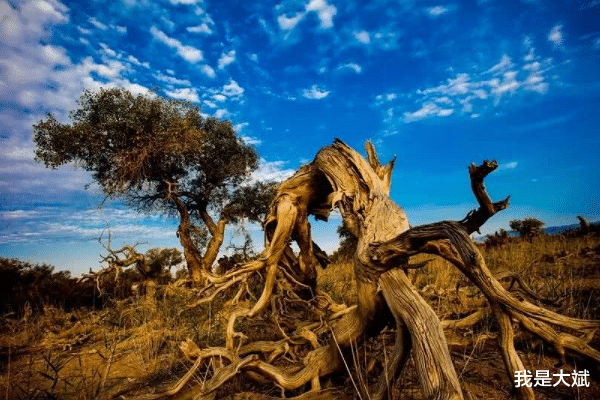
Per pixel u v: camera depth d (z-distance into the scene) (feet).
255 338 14.88
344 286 22.79
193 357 10.23
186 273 39.09
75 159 34.78
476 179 6.71
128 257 31.12
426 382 6.16
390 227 9.64
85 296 32.19
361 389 7.97
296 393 9.56
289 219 15.20
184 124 34.50
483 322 12.41
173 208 40.86
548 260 26.68
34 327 20.52
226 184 42.73
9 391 10.78
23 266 33.58
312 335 11.55
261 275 16.15
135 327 19.04
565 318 6.83
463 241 6.93
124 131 33.24
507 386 8.36
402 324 7.55
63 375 12.63
